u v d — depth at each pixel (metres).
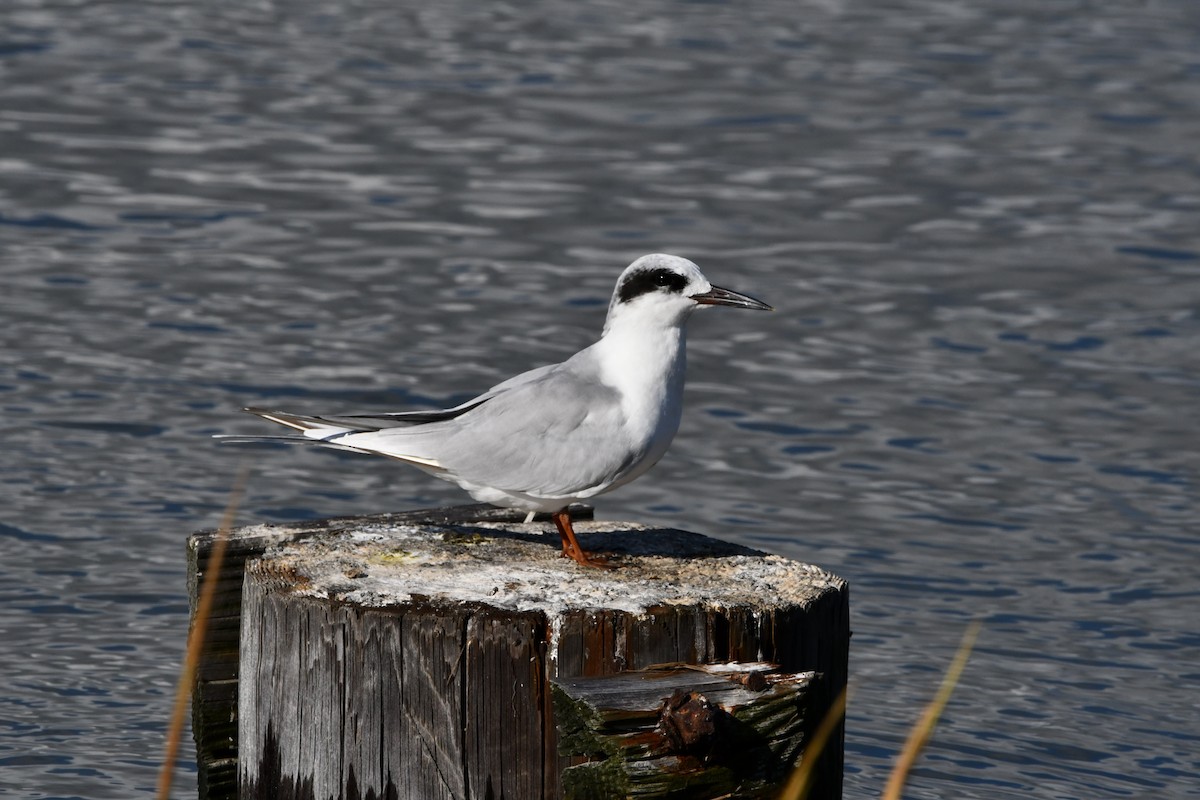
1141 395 17.08
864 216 23.09
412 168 24.30
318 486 14.12
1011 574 12.98
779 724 6.53
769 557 8.06
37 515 13.14
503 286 19.70
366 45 31.31
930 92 29.83
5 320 17.69
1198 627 12.15
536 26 33.47
